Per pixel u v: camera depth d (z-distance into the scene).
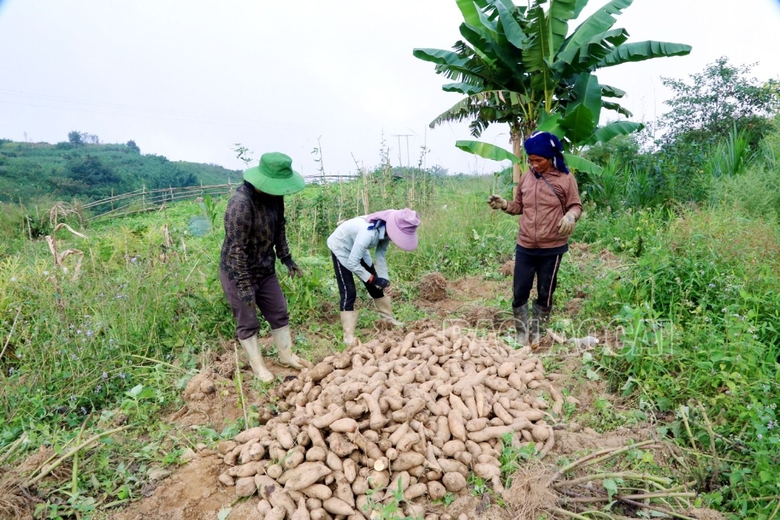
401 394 3.07
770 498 2.49
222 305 4.86
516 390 3.44
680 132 13.66
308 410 3.04
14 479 2.70
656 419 3.29
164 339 4.52
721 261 5.01
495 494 2.67
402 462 2.65
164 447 3.15
